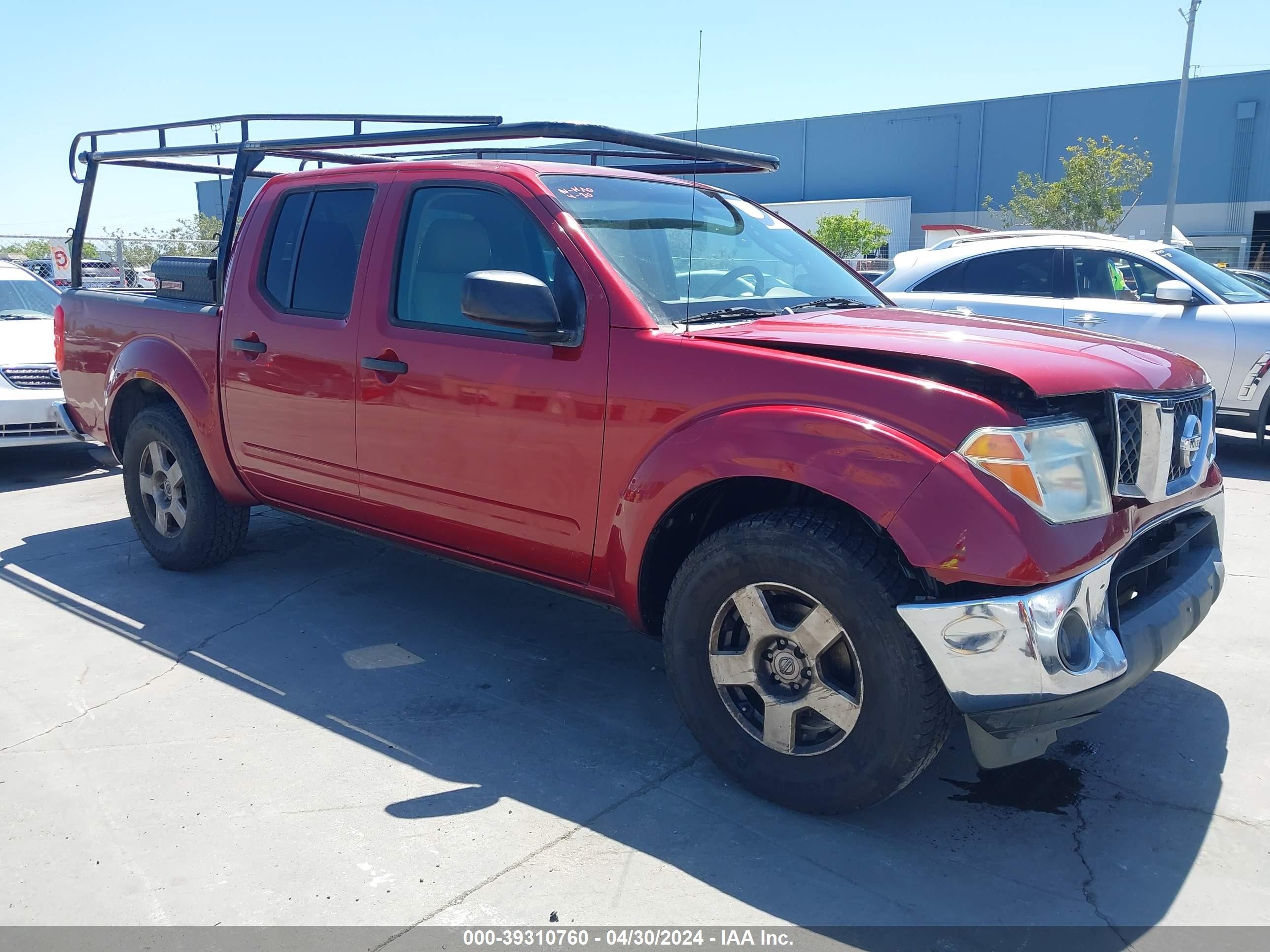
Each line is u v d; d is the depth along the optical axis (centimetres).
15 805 292
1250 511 631
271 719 346
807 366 272
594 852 268
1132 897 250
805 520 269
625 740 333
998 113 4591
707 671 295
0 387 699
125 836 275
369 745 329
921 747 258
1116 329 777
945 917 242
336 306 393
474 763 317
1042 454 249
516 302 301
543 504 328
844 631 262
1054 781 307
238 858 265
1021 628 242
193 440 469
